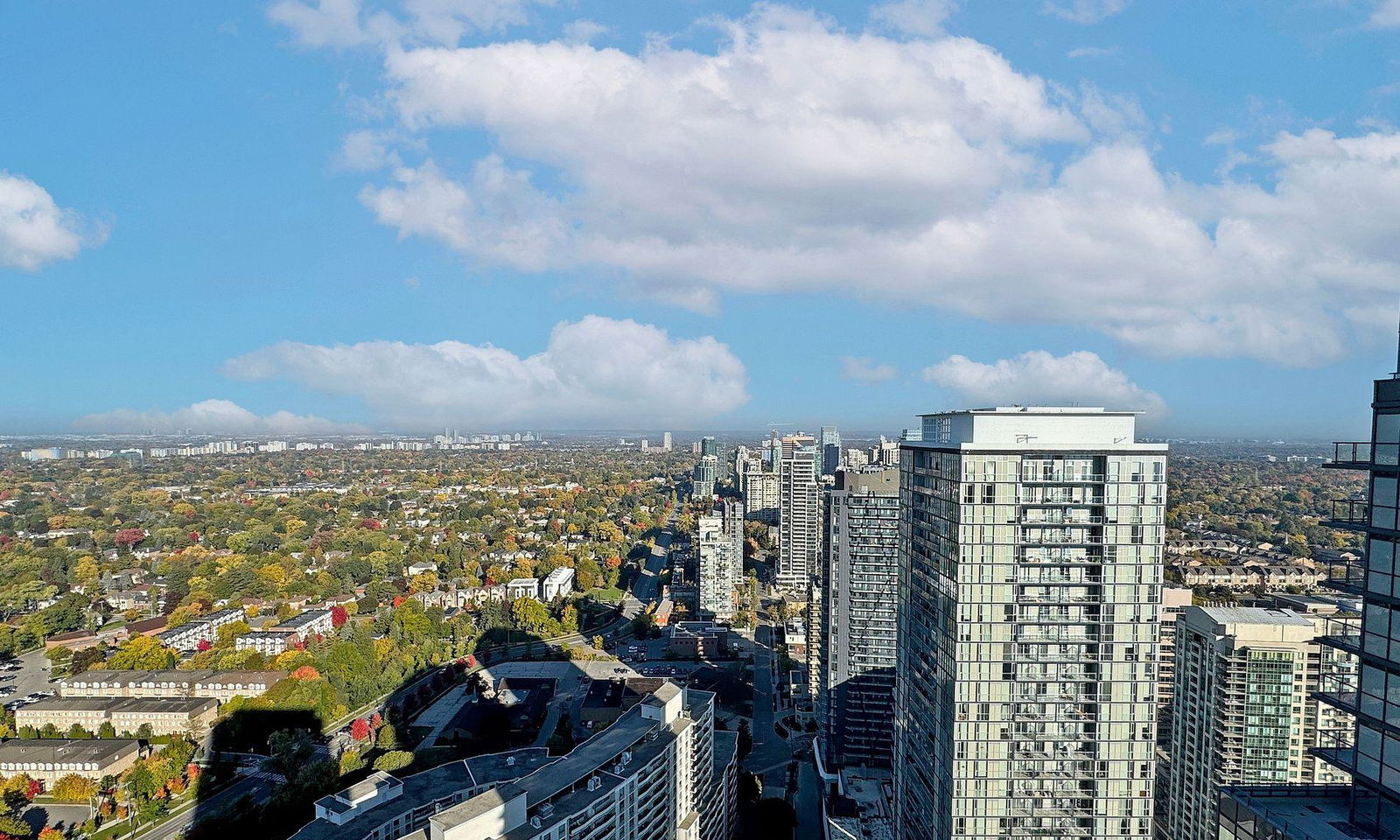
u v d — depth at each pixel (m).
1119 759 171.00
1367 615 77.44
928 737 190.62
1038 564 170.00
